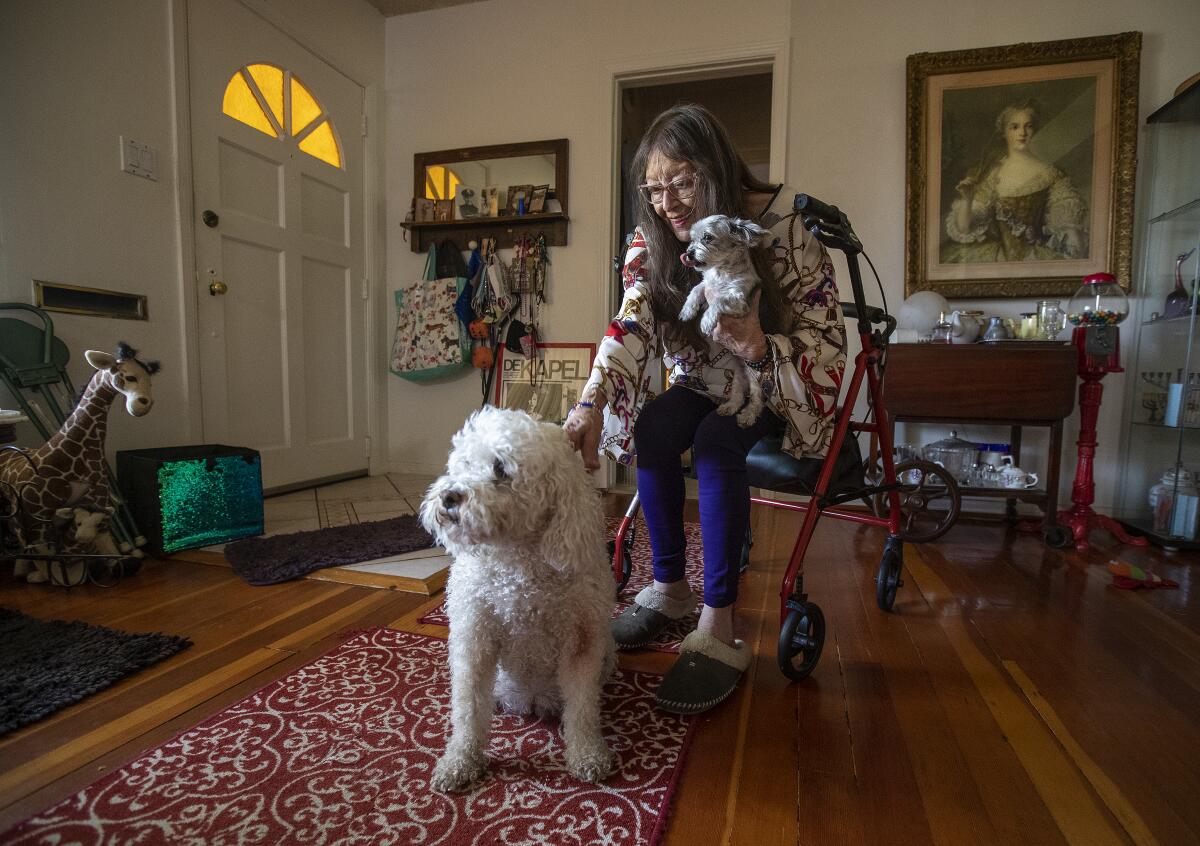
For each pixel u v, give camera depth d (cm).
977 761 96
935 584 182
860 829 80
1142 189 260
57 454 165
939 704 113
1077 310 257
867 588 177
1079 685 121
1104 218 260
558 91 327
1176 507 227
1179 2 253
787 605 116
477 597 87
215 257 258
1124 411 265
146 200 229
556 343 331
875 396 145
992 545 228
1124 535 233
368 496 293
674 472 125
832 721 107
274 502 277
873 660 131
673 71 312
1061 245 265
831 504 133
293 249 300
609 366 110
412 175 354
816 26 288
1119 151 256
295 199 300
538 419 88
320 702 108
